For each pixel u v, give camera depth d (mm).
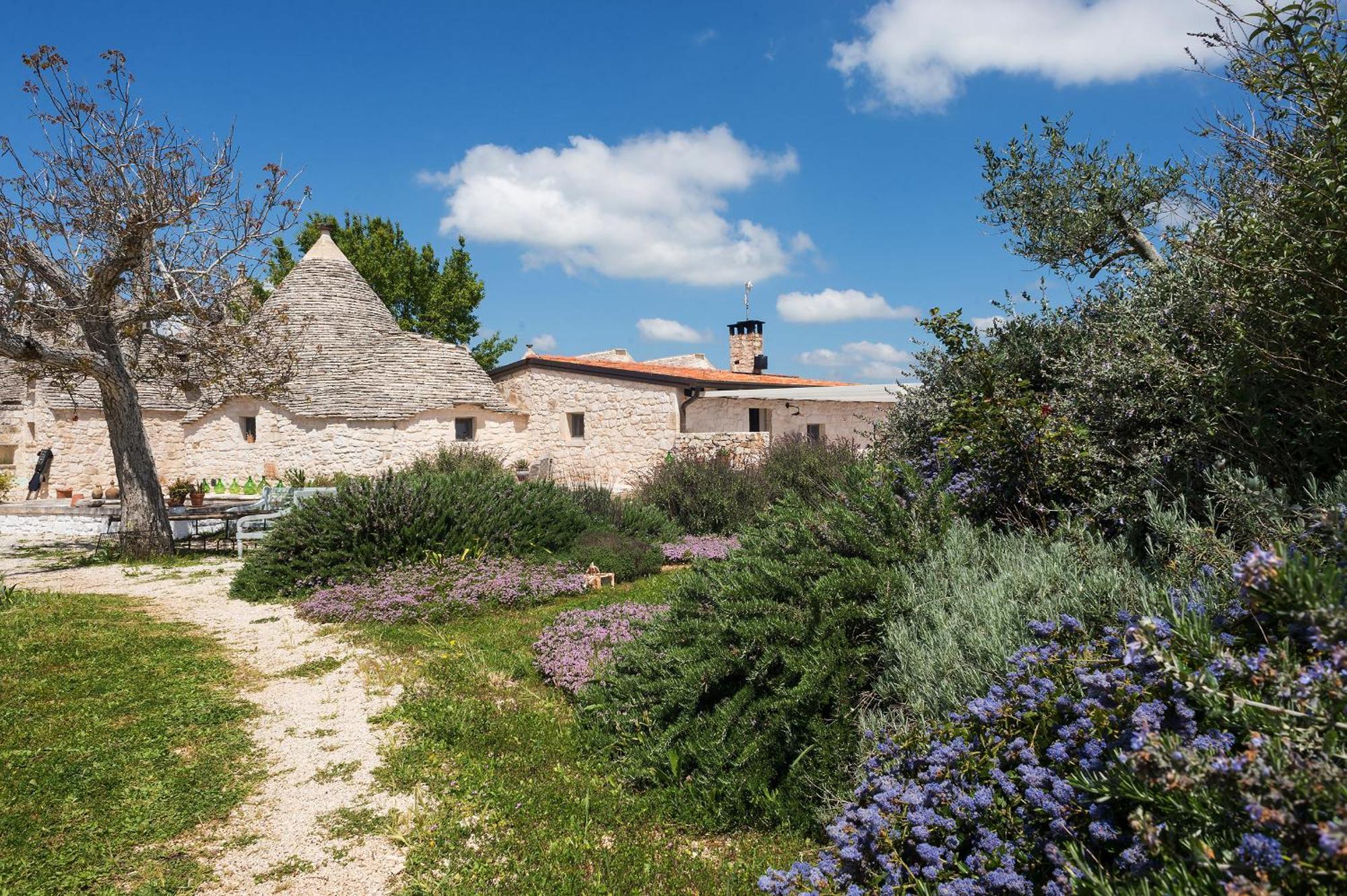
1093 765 2330
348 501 10164
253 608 9180
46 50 12289
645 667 4969
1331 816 1712
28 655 6949
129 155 13000
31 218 12461
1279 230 3107
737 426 23922
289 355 16031
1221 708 2059
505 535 10680
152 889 3396
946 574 4047
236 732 5176
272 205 14406
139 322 13953
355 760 4750
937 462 5461
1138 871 2053
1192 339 3914
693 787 4137
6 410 26609
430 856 3645
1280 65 3074
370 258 37344
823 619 3953
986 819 2646
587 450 24859
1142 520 3734
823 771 3670
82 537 18203
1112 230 6793
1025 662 2934
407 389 24969
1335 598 1937
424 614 8320
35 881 3453
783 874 2922
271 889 3432
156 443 26125
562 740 4984
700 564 5523
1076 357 4859
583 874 3479
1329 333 2977
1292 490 3285
